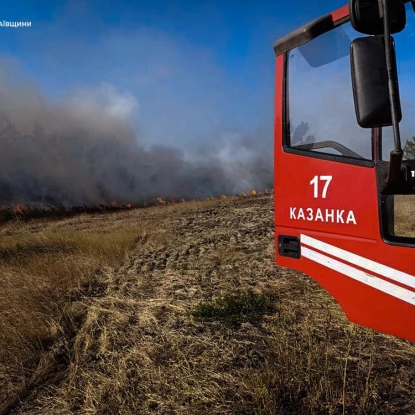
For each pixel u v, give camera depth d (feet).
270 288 16.52
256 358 10.87
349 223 6.98
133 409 9.07
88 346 12.24
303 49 7.61
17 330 12.71
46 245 28.68
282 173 8.09
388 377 9.48
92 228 42.96
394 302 6.45
